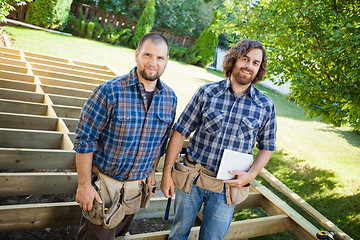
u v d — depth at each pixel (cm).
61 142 303
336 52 324
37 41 841
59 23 1058
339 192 421
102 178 161
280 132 667
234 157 175
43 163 264
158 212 272
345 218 356
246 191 186
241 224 254
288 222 283
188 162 188
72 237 238
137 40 1241
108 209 162
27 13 1013
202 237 192
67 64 584
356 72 301
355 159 583
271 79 394
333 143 668
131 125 152
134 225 268
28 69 468
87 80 527
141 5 1358
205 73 1218
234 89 179
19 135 282
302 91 368
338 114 349
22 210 197
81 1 1227
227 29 483
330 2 356
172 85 812
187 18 1464
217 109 177
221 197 182
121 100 149
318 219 288
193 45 1515
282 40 387
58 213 209
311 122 830
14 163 252
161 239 218
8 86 395
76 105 412
